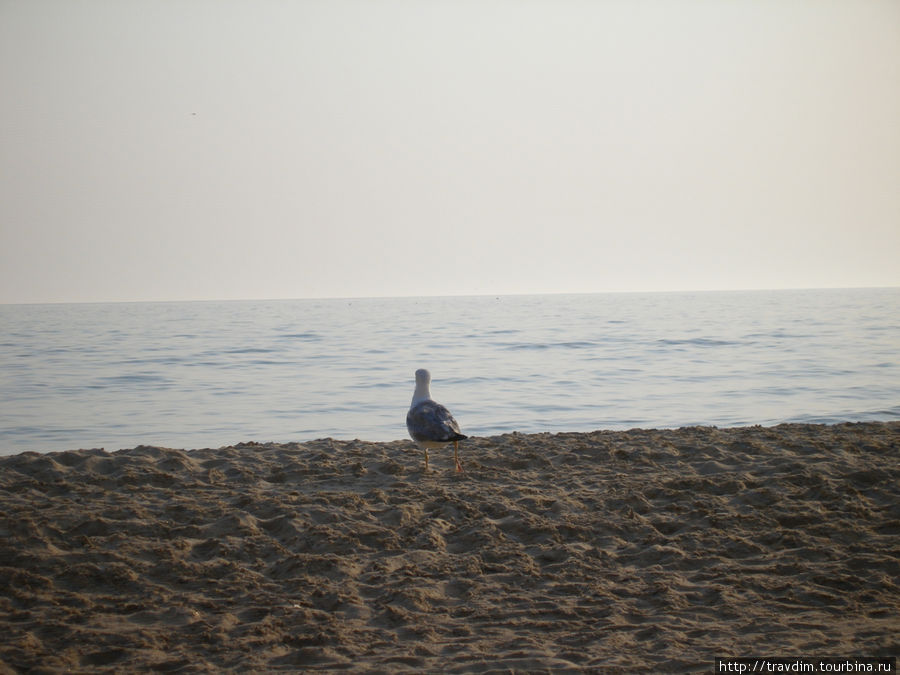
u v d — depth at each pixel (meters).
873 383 33.62
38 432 24.64
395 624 7.79
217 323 101.75
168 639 7.47
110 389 35.00
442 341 62.47
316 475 12.70
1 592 8.38
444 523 10.42
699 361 44.19
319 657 7.11
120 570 8.80
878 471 12.22
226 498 11.49
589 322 89.81
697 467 12.95
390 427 24.91
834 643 7.23
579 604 8.20
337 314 131.00
